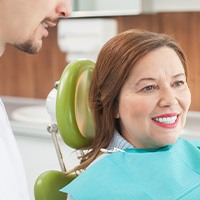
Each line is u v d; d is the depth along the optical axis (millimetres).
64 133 1509
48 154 2758
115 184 1353
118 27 2848
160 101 1381
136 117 1396
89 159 1499
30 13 1186
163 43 1396
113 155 1412
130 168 1392
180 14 2670
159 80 1383
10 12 1162
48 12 1216
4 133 1235
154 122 1395
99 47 2809
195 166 1474
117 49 1404
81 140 1535
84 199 1318
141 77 1377
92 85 1480
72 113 1493
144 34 1410
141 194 1338
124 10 2641
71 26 2887
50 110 1557
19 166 1253
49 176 1500
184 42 2680
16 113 3072
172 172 1405
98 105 1483
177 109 1399
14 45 1229
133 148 1439
